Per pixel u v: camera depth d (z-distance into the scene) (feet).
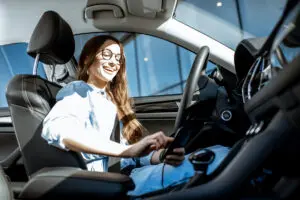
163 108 7.14
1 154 7.61
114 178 3.10
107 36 4.82
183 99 3.69
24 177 6.40
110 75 4.74
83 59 4.83
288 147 2.26
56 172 3.26
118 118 5.04
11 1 7.49
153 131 7.00
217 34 6.63
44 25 4.29
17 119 3.86
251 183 2.64
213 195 2.51
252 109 2.66
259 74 3.13
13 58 8.96
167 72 13.52
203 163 2.73
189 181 2.82
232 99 3.74
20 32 8.05
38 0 7.28
